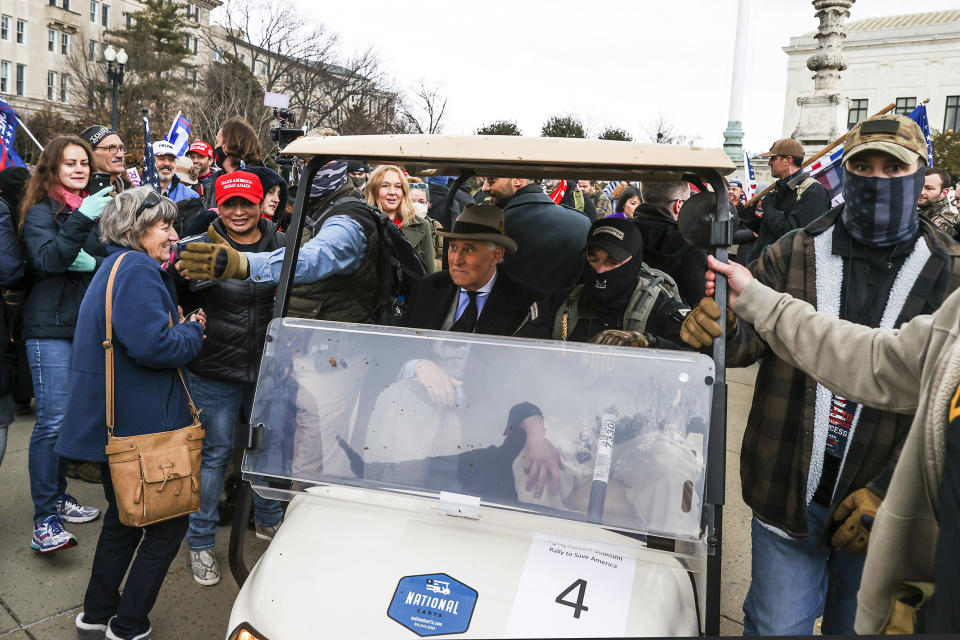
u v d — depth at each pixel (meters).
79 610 3.03
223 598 3.17
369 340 1.86
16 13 53.12
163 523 2.58
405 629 1.51
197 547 3.26
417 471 1.75
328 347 1.86
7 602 3.05
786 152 6.16
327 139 1.93
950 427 1.15
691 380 1.65
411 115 42.88
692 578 1.82
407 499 1.73
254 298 3.04
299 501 1.85
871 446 1.97
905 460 1.30
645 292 2.48
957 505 1.09
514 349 1.78
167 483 2.49
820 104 11.40
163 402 2.55
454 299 2.76
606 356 1.71
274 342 1.89
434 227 5.80
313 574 1.63
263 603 1.60
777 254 2.25
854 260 2.10
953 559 1.07
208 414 3.17
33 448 3.34
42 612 3.00
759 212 6.17
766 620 2.20
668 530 1.58
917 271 2.02
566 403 1.70
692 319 1.74
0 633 2.84
